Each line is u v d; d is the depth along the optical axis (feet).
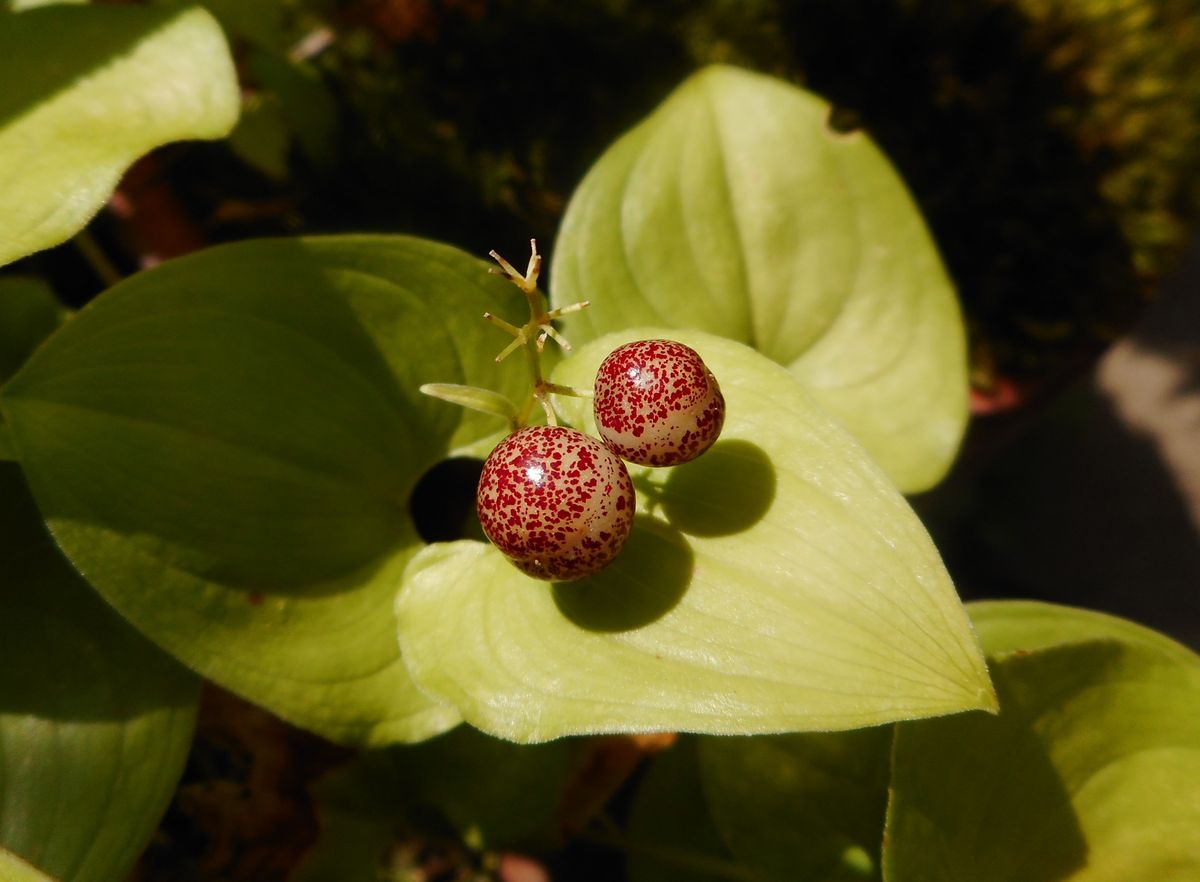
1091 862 0.33
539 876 0.41
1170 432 0.72
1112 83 0.46
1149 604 0.65
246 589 0.32
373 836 0.37
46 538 0.33
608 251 0.37
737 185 0.38
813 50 0.47
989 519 0.68
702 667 0.30
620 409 0.30
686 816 0.38
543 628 0.31
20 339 0.37
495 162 0.46
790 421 0.31
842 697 0.29
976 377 0.49
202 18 0.34
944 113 0.47
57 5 0.34
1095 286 0.47
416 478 0.34
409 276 0.33
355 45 0.46
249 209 0.45
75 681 0.32
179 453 0.32
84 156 0.32
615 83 0.47
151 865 0.39
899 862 0.31
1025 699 0.32
